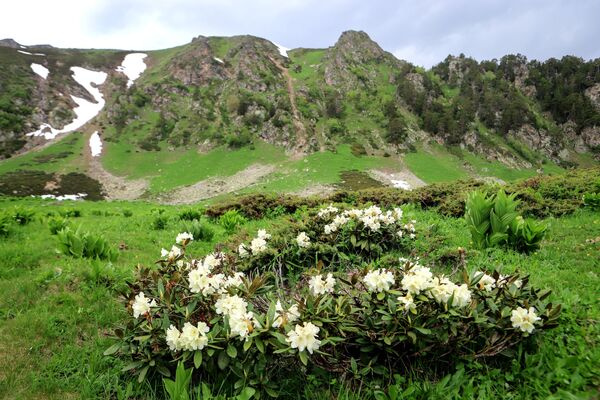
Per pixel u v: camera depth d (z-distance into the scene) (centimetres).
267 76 11819
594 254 682
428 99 11450
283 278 604
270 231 795
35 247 867
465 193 1302
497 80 12850
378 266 629
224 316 351
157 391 367
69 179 7088
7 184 6456
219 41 16488
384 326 358
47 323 498
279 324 343
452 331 342
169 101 11112
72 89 11819
